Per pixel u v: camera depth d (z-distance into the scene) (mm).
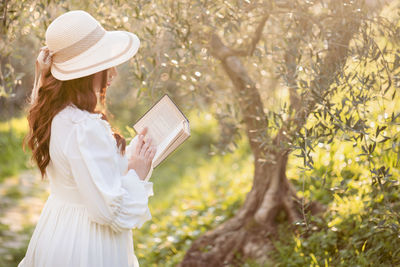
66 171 2127
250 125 3990
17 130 8914
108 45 2154
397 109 3424
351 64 2947
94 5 3326
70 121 2098
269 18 3635
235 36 4168
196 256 4234
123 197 2066
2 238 5559
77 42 2102
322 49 2969
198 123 10516
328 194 4062
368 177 3594
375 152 3547
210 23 3270
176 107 2424
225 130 4230
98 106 2410
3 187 7789
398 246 3141
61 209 2197
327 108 2598
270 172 4078
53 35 2105
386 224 2877
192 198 6445
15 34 3307
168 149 2379
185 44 3260
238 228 4230
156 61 3508
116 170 2109
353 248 3381
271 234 4047
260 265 3834
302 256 3559
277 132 3539
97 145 2059
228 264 4117
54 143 2121
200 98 4172
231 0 3084
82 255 2123
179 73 3508
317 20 2980
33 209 6902
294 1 2938
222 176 7043
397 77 2586
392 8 3014
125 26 3365
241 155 7812
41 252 2199
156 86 3463
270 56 3699
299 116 3074
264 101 4289
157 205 6598
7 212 6668
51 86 2162
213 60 3707
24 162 8812
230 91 4414
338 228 3572
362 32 2756
